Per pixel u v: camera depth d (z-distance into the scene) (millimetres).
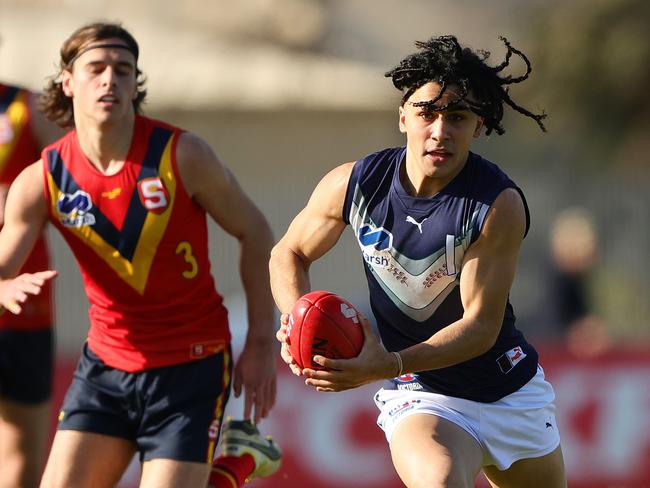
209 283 17922
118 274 17312
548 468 17141
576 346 32219
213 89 71375
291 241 16578
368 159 15734
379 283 15977
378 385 29953
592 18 79500
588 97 79062
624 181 57031
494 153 77875
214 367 17703
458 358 14852
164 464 16984
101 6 84625
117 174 17094
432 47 14641
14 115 21750
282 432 29609
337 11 136625
